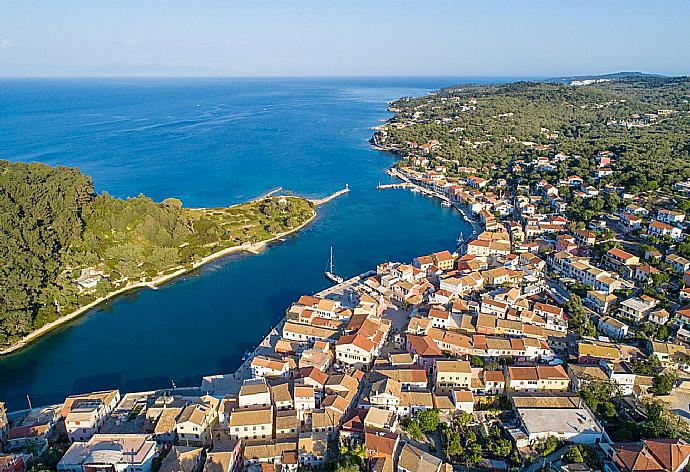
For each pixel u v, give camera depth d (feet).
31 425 428.56
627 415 437.58
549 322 577.02
